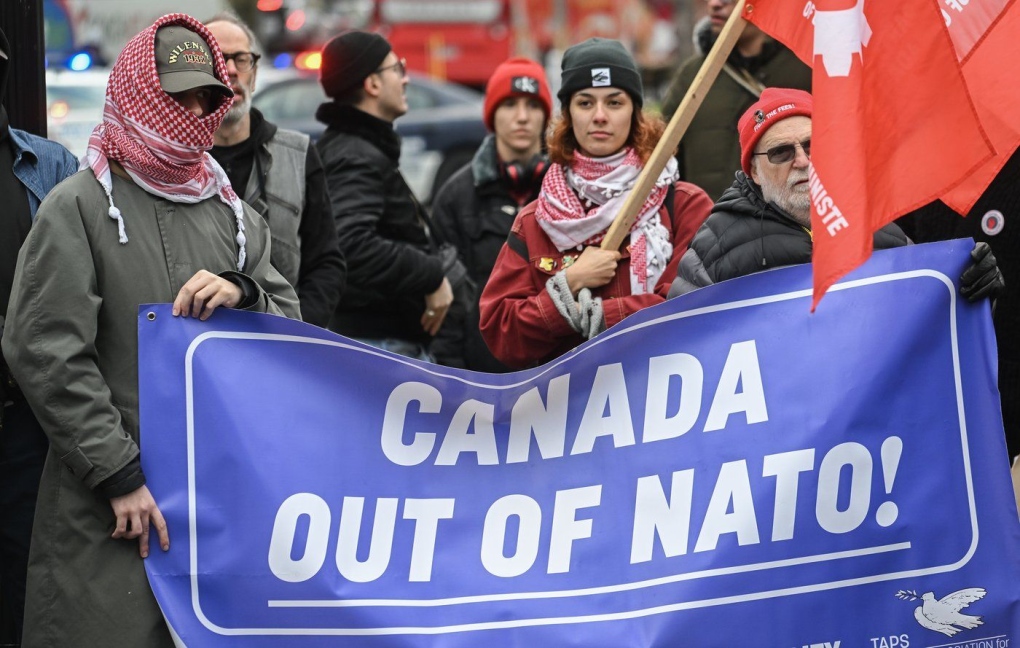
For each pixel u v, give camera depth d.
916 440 4.88
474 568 4.92
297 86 16.81
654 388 4.99
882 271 4.94
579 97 5.69
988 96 4.99
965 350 4.92
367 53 7.23
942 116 4.57
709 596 4.83
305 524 4.86
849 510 4.86
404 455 4.98
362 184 7.05
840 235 4.47
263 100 16.67
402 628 4.83
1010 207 5.92
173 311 4.82
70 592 4.71
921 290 4.93
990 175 5.01
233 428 4.86
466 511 4.97
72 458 4.64
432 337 7.45
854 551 4.84
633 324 5.02
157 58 4.83
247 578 4.80
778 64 7.22
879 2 4.57
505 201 7.79
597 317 5.38
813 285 4.70
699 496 4.91
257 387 4.90
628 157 5.69
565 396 5.04
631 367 5.02
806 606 4.82
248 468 4.85
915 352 4.91
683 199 5.70
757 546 4.85
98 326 4.81
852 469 4.87
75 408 4.64
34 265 4.69
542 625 4.85
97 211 4.79
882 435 4.88
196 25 4.93
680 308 5.00
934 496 4.86
